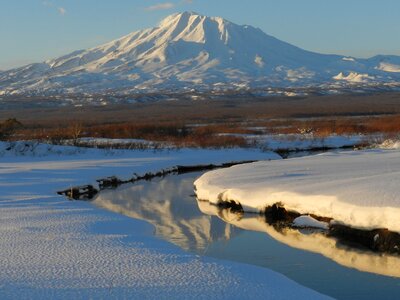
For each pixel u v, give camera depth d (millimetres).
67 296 8156
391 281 9750
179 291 8469
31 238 11805
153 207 17078
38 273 9242
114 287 8586
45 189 19297
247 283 8945
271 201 15133
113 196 19453
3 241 11484
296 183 16391
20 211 15180
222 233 13312
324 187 14836
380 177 15203
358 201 12734
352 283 9609
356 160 21594
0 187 19609
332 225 13039
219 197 17172
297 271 10305
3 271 9344
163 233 13297
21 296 8141
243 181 18062
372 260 11055
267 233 13328
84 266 9695
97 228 13023
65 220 13914
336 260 11016
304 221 13727
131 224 13719
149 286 8672
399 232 11453
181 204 17594
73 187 19719
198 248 11844
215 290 8562
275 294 8484
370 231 12117
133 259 10211
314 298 8383
